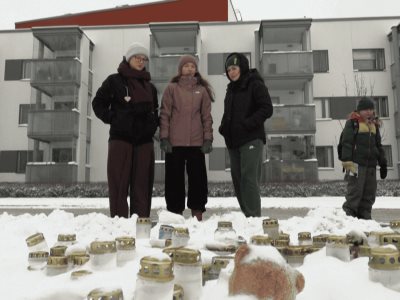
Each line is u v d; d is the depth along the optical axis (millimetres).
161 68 22859
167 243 2598
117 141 4898
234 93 5285
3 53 25094
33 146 23781
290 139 22188
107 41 25094
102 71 25000
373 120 6113
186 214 8070
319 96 23672
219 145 23344
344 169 6078
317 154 23250
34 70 23203
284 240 2354
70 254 2141
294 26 23062
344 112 23453
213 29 24578
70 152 23875
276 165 21109
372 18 24000
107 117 4961
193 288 1565
